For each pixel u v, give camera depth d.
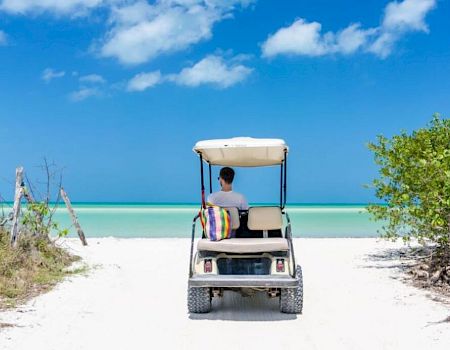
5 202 11.37
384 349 5.97
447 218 9.89
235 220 7.75
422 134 10.79
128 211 54.94
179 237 21.97
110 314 7.66
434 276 9.81
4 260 9.79
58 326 6.94
